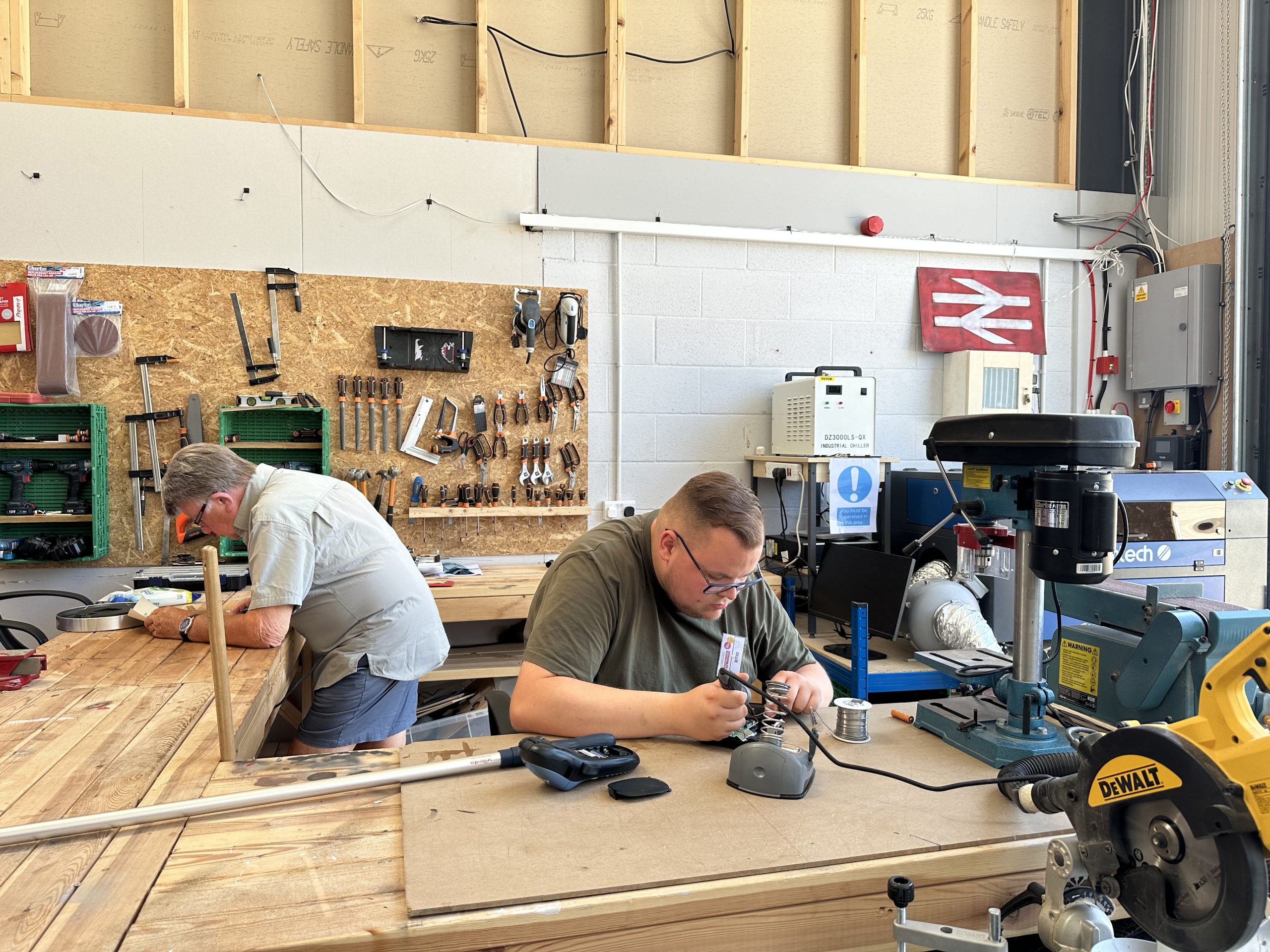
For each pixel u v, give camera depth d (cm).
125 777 115
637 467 376
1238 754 70
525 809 103
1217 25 400
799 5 395
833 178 391
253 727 156
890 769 119
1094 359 429
